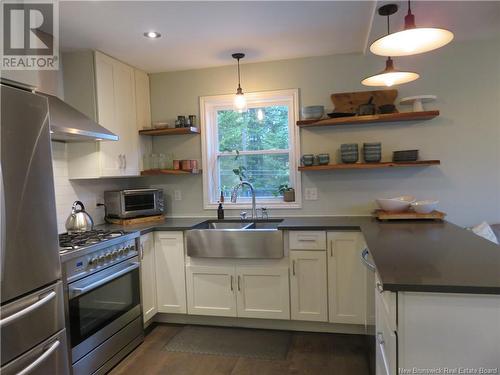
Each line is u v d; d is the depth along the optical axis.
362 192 3.26
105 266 2.41
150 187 3.72
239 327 3.06
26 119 1.71
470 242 1.97
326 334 2.87
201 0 2.12
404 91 3.14
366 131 3.22
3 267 1.56
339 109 3.24
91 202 3.20
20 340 1.66
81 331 2.17
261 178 3.60
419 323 1.27
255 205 3.42
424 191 3.13
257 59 3.32
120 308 2.58
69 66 2.93
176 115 3.63
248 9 2.27
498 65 2.96
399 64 3.13
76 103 2.92
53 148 2.80
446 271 1.39
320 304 2.81
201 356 2.59
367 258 1.93
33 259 1.73
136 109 3.44
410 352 1.28
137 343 2.77
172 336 2.93
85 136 2.43
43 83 2.46
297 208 3.40
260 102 3.52
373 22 2.44
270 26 2.56
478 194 3.04
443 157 3.09
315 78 3.30
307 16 2.40
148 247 3.01
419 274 1.36
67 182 2.94
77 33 2.56
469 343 1.24
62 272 2.03
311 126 3.32
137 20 2.37
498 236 2.76
